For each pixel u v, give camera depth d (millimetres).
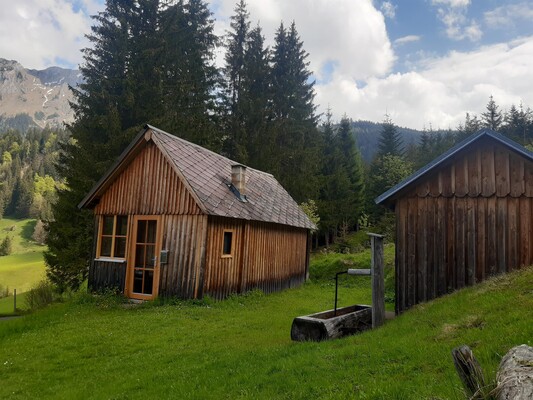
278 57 36781
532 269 8203
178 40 27938
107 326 10445
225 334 9445
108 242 16062
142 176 15414
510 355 3559
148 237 15094
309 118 38156
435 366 4746
